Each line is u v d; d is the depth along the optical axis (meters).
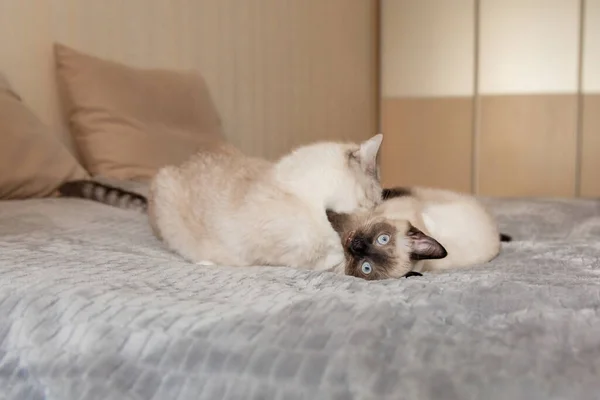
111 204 1.29
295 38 2.35
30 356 0.70
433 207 1.06
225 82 2.02
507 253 1.08
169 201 1.10
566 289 0.77
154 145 1.52
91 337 0.69
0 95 1.32
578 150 2.67
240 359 0.64
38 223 1.11
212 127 1.72
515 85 2.69
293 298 0.73
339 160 1.03
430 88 2.78
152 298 0.73
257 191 1.01
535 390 0.59
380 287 0.78
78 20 1.57
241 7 2.07
